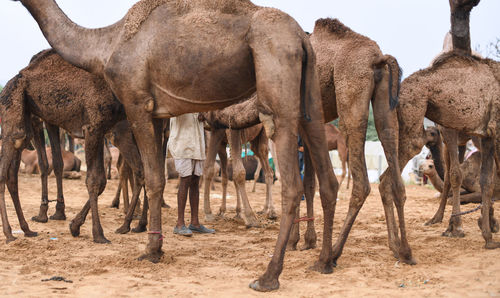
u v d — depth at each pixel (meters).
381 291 4.29
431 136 7.75
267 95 4.53
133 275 4.83
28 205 10.60
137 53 5.23
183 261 5.47
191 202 7.87
